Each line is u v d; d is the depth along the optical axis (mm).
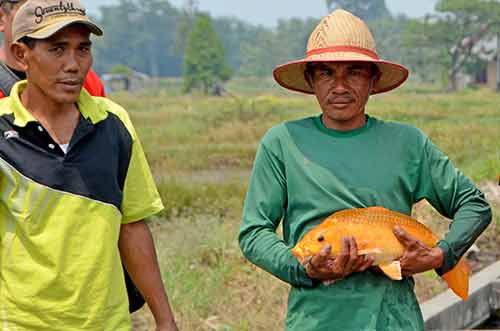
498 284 7891
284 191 3898
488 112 39375
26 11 3418
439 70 91062
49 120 3506
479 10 84625
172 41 168250
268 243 3789
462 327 7387
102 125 3586
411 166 3871
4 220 3451
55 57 3424
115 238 3578
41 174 3410
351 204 3779
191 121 40531
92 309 3484
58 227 3422
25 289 3416
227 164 25391
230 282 8492
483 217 3857
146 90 110438
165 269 8211
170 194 14984
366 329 3697
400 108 38031
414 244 3621
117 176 3625
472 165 15562
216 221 10742
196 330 7020
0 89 3939
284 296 7910
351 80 3801
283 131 3912
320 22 3902
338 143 3840
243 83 118312
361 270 3635
